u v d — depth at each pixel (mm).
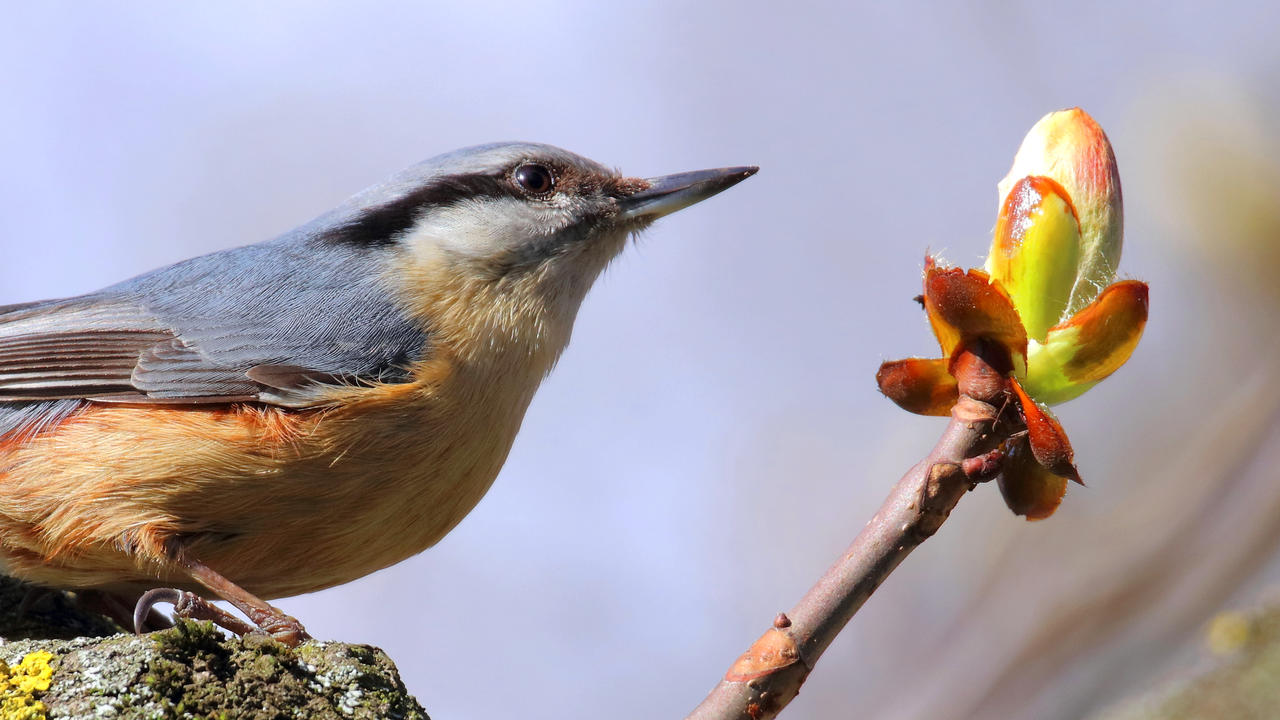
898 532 2178
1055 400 2312
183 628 2633
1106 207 2391
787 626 2182
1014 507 2332
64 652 2633
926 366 2350
